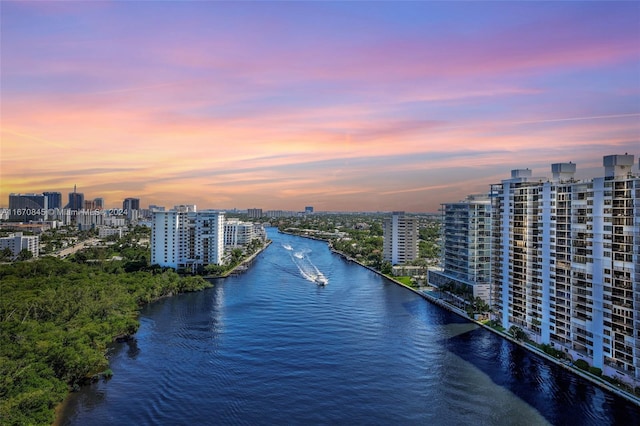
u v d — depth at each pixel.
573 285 178.12
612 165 164.00
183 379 163.75
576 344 178.25
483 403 147.38
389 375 168.62
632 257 153.38
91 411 140.38
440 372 171.12
